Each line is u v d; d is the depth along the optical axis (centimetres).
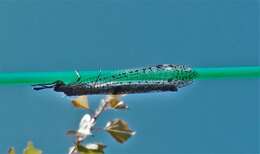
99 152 9
